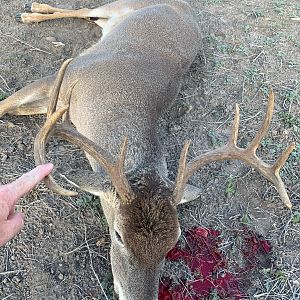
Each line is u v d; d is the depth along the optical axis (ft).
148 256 2.14
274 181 2.33
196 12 4.03
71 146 3.05
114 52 3.07
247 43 3.87
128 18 3.37
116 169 2.16
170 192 2.22
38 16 3.68
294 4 4.28
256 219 3.00
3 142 3.02
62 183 2.84
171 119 3.33
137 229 2.12
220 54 3.76
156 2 3.61
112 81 2.87
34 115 3.16
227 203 3.03
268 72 3.70
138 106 2.80
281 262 2.86
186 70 3.33
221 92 3.52
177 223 2.18
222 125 3.37
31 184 1.62
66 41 3.65
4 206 1.54
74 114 2.95
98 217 2.82
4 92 3.25
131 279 2.20
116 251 2.29
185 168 2.19
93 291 2.60
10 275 2.57
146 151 2.59
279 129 3.39
